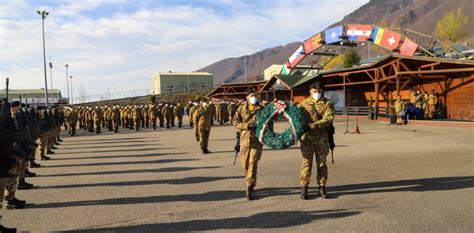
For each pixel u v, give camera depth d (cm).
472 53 3984
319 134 638
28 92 8319
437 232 472
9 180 558
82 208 627
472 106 2305
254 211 580
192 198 668
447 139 1439
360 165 930
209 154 1237
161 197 682
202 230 502
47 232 513
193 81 7825
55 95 8406
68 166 1080
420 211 555
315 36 3906
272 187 730
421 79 2761
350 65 5803
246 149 658
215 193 700
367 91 3353
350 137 1617
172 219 552
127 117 2741
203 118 1245
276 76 3738
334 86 3584
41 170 1022
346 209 576
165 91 7581
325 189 670
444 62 2166
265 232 488
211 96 5388
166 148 1446
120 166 1052
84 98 7325
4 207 639
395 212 554
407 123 2291
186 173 908
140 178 866
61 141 1889
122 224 536
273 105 642
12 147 556
